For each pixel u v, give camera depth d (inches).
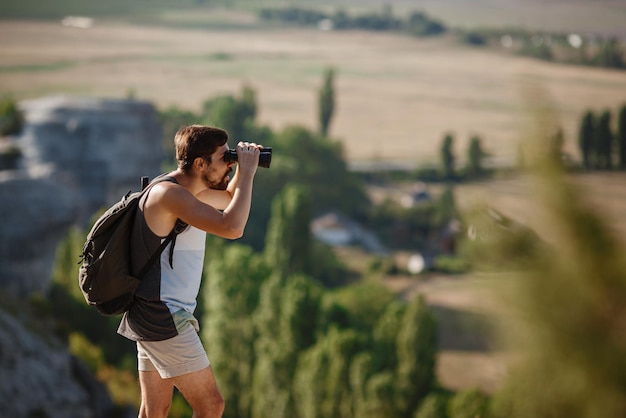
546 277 161.5
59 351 1972.2
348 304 4239.7
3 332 1815.9
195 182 272.7
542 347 159.9
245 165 268.1
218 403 280.7
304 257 4995.1
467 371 4313.5
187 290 271.4
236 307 2888.8
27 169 5329.7
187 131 272.7
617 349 154.5
